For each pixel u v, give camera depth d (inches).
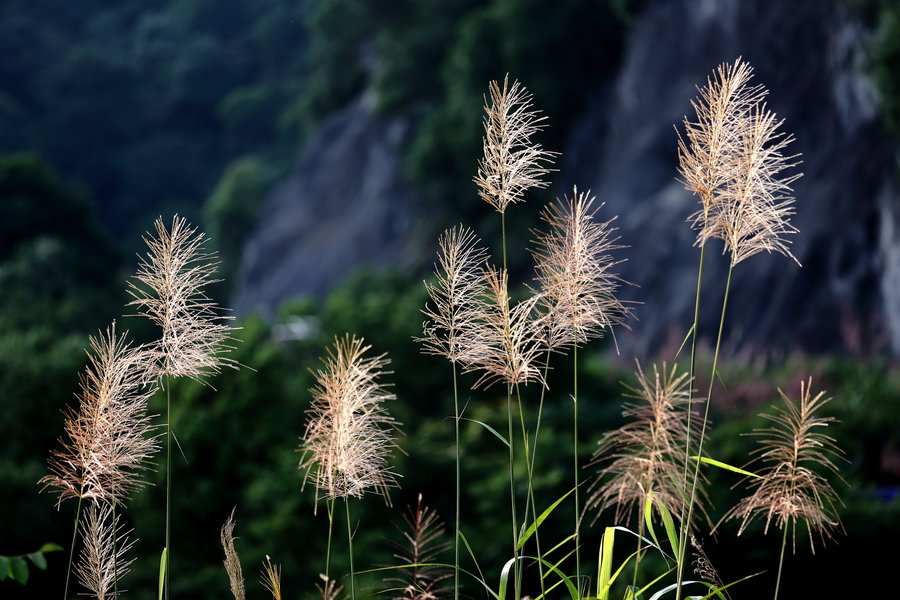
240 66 3048.7
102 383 69.2
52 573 285.0
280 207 1665.8
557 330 73.6
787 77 737.0
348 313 447.5
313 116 1822.1
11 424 370.0
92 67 2962.6
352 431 69.3
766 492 72.4
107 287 904.9
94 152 2822.3
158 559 283.3
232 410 315.9
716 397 501.0
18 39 3046.3
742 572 225.5
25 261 826.8
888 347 572.4
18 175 946.7
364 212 1467.8
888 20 575.5
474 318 73.0
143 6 3415.4
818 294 634.2
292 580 253.1
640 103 941.8
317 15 1734.7
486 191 74.8
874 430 384.5
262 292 1562.5
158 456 300.7
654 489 74.3
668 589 68.7
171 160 2780.5
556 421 340.2
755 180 69.9
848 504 245.4
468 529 257.8
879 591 221.6
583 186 1002.1
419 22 1414.9
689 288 735.1
